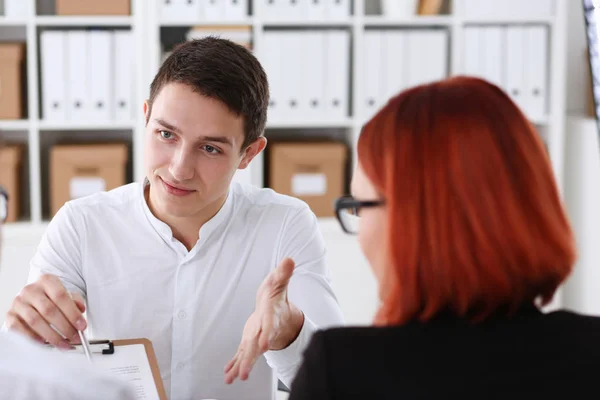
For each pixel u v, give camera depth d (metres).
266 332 1.28
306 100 3.48
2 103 3.32
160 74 1.48
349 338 0.86
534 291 0.88
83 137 3.65
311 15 3.45
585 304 3.58
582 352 0.86
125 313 1.63
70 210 1.65
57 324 1.34
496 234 0.85
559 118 3.58
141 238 1.63
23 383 0.77
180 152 1.46
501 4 3.53
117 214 1.64
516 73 3.56
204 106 1.43
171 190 1.49
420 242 0.87
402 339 0.86
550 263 0.87
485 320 0.88
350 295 3.55
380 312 0.92
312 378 0.85
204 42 1.50
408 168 0.88
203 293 1.63
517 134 0.88
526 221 0.86
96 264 1.63
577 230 3.64
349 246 3.50
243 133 1.51
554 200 0.89
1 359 0.78
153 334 1.62
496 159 0.86
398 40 3.49
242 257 1.66
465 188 0.86
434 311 0.87
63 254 1.63
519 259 0.86
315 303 1.64
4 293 3.37
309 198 3.46
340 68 3.48
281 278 1.30
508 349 0.85
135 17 3.33
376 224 0.94
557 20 3.54
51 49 3.33
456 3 3.51
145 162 1.54
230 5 3.40
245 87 1.47
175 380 1.63
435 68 3.52
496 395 0.83
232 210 1.67
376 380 0.84
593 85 3.20
